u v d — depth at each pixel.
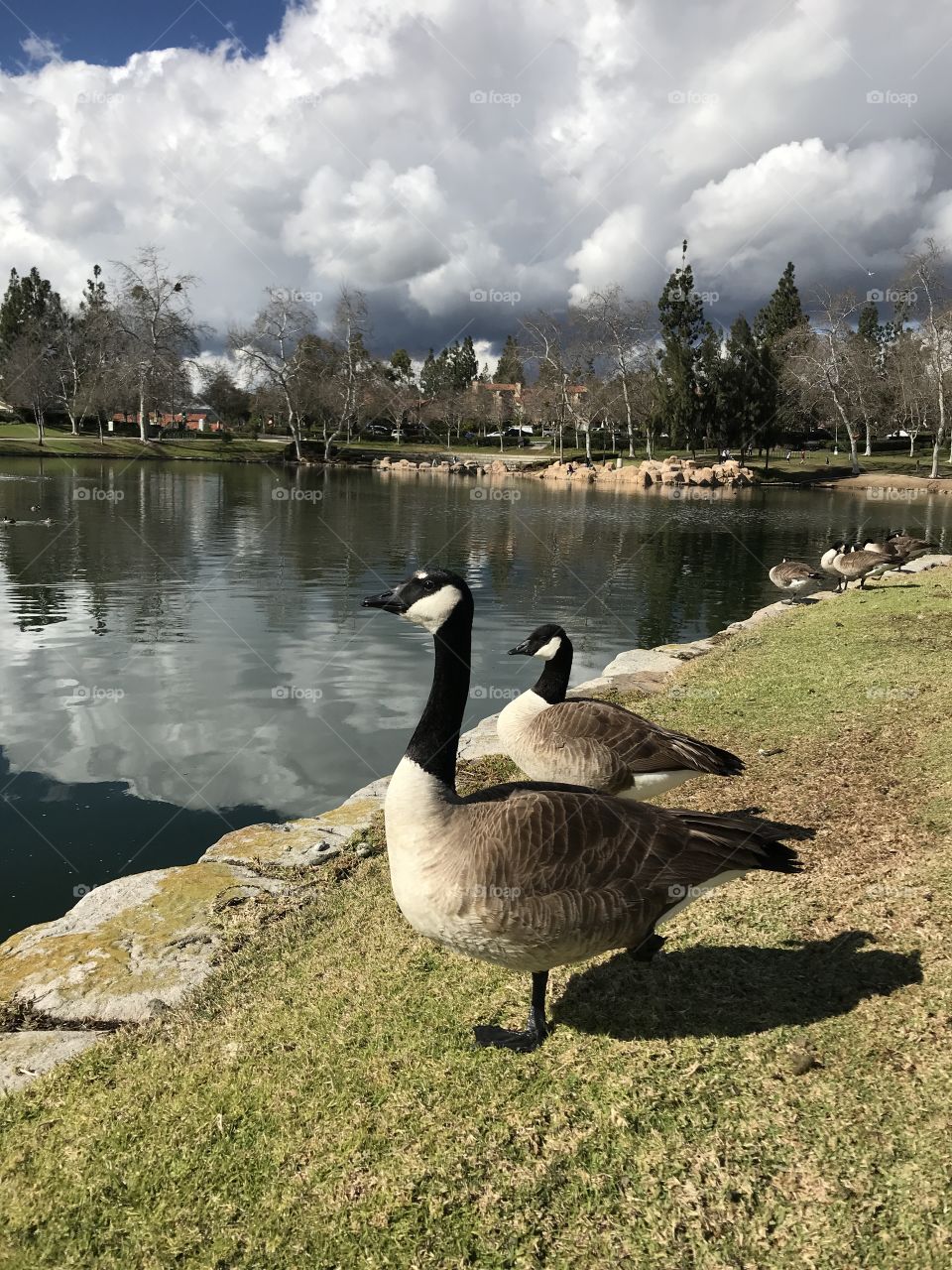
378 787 2.84
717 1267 1.07
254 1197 1.21
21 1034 1.61
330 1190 1.20
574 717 2.00
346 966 1.71
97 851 2.51
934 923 1.58
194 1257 1.14
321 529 11.30
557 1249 1.11
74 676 4.36
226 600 6.48
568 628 5.90
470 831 1.32
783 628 4.59
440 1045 1.45
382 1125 1.29
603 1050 1.40
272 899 2.06
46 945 1.91
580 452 29.83
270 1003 1.62
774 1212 1.11
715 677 3.65
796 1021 1.40
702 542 10.76
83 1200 1.23
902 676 3.32
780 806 2.23
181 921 1.98
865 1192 1.12
